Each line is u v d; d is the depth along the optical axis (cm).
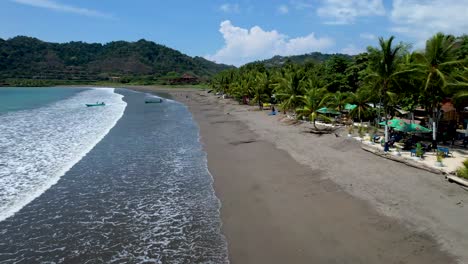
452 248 1251
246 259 1310
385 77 2747
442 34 2612
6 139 3494
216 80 12481
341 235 1415
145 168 2523
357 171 2142
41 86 19512
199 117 5481
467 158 2064
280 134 3528
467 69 2491
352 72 5106
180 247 1415
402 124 2575
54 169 2472
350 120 3862
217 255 1347
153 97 10788
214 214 1723
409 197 1692
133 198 1947
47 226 1609
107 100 9350
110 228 1589
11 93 12544
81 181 2228
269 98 6369
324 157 2522
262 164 2509
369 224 1473
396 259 1224
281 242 1409
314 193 1869
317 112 3656
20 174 2345
